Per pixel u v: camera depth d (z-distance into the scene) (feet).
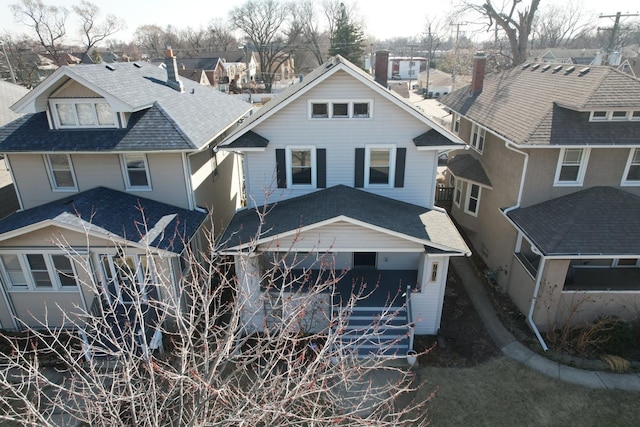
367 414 35.04
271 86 248.32
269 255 48.98
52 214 42.01
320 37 288.92
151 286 43.83
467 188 63.26
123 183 49.01
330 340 24.11
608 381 38.78
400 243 41.14
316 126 48.24
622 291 43.50
